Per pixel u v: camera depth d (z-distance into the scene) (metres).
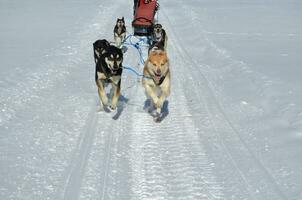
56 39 15.03
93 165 5.98
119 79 7.99
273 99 8.72
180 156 6.39
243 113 8.23
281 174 5.74
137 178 5.69
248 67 11.23
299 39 15.72
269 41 15.32
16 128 7.18
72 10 22.59
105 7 23.58
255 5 25.64
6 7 23.75
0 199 4.97
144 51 13.75
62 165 5.93
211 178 5.71
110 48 7.88
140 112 8.35
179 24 18.95
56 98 8.91
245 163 6.13
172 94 9.45
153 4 16.80
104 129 7.40
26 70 10.67
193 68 11.70
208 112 8.32
